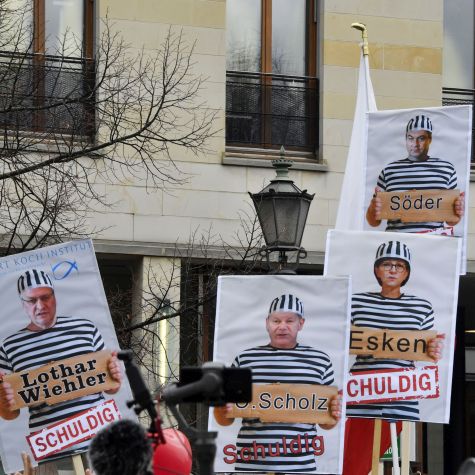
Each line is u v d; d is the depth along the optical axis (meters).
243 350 19.36
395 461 20.02
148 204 32.66
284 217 25.28
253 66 34.72
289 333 19.27
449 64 36.00
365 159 22.44
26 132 29.88
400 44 34.94
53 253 18.52
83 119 30.14
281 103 34.78
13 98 26.81
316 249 34.06
